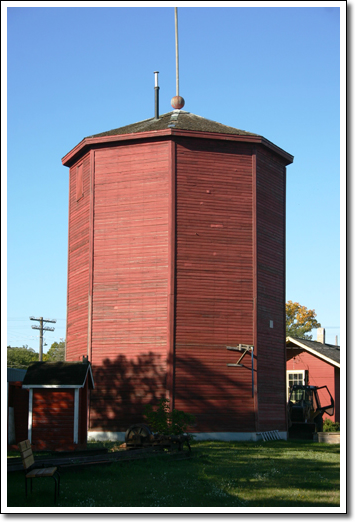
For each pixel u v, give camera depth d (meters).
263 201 27.53
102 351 25.73
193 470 15.47
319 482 13.75
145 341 25.06
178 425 20.41
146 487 12.72
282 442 25.23
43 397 20.64
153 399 24.44
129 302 25.64
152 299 25.25
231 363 25.28
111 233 26.47
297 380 39.69
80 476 14.01
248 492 12.32
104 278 26.27
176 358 24.59
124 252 26.08
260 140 27.08
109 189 26.83
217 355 25.14
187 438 19.23
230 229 26.20
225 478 14.11
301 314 79.06
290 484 13.45
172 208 25.44
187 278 25.25
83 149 28.09
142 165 26.31
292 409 29.55
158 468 15.66
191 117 29.34
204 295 25.38
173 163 25.72
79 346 27.33
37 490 12.18
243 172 26.83
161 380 24.45
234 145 26.84
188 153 26.06
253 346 25.72
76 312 28.12
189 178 25.91
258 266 26.62
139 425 19.69
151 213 25.83
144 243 25.78
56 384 20.45
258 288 26.50
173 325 24.72
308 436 28.20
